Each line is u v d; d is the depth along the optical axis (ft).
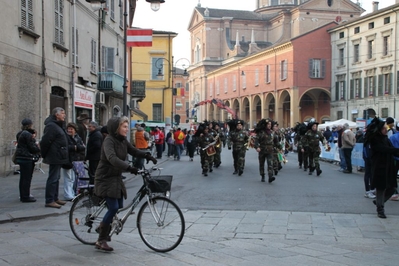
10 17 50.31
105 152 20.86
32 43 55.83
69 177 36.04
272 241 24.76
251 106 221.87
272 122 55.98
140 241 24.11
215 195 40.83
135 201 22.34
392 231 27.40
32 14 55.67
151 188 21.84
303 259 20.95
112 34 92.22
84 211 23.30
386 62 149.79
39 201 35.45
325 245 23.89
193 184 48.44
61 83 65.05
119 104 100.68
